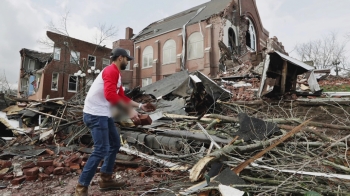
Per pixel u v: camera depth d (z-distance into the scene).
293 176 2.34
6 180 3.00
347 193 2.03
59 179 3.04
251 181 2.37
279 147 3.18
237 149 2.74
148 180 2.94
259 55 11.77
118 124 4.64
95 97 2.29
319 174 2.36
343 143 3.18
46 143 5.05
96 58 22.64
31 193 2.59
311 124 4.30
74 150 4.35
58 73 20.05
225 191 1.88
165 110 5.63
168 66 20.47
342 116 5.08
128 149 3.98
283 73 5.86
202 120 4.63
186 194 2.09
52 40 19.97
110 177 2.61
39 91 19.83
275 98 6.18
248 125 3.66
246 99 7.02
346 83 8.82
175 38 20.22
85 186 2.19
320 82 9.38
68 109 6.39
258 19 22.83
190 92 5.98
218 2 21.41
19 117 7.03
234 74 11.50
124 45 23.33
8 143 5.33
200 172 2.23
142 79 22.45
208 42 18.06
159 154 3.57
